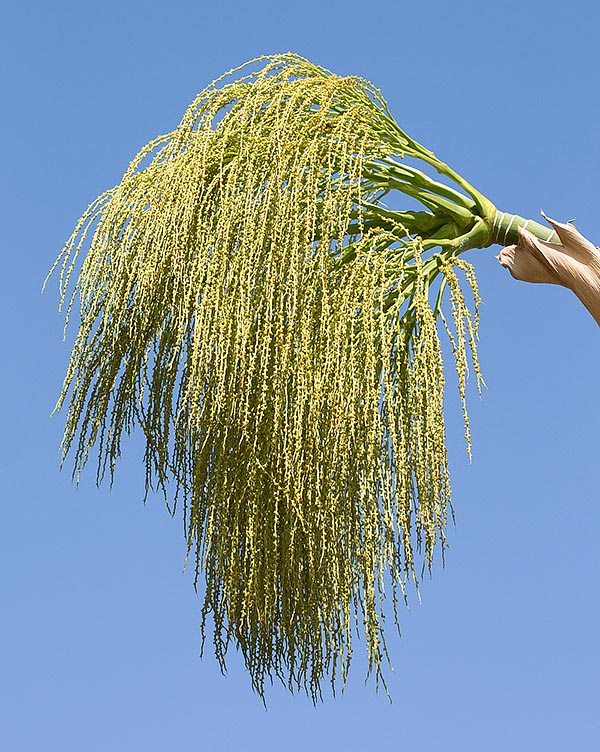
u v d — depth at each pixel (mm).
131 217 3410
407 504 3176
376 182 3494
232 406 3098
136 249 3373
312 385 3018
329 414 3023
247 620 3480
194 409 3115
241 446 3236
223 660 3662
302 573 3346
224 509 3346
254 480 3232
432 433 3025
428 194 3508
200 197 3307
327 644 3342
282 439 3113
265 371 3018
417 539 3184
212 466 3395
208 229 3221
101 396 3594
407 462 3174
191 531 3535
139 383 3549
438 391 3029
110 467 3709
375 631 3277
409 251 3275
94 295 3477
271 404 3125
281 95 3328
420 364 3082
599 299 3510
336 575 3203
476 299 3074
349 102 3514
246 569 3393
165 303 3305
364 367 3068
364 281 3074
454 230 3574
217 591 3588
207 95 3512
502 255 3609
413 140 3574
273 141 3197
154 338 3445
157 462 3691
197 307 3105
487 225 3568
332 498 3066
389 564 3264
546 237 3623
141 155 3594
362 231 3305
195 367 3143
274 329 3102
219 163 3357
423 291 3209
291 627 3432
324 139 3246
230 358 3109
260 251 3098
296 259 3059
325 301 3047
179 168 3334
